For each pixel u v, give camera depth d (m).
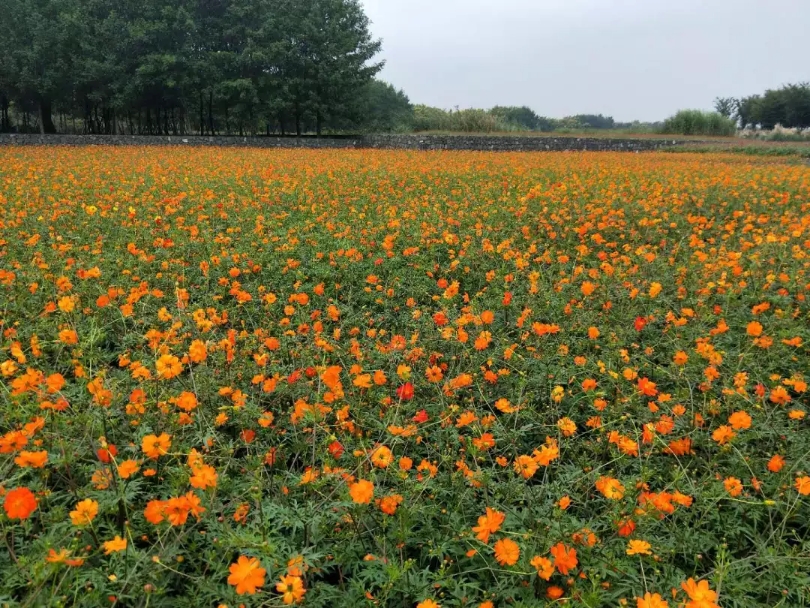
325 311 4.75
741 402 3.09
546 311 4.62
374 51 35.44
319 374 2.85
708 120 37.81
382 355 3.63
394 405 3.02
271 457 2.47
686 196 10.16
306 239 6.77
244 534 1.89
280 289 5.19
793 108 54.22
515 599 2.03
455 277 5.90
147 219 7.57
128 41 29.80
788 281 4.98
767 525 2.40
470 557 2.17
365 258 6.10
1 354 3.38
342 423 2.69
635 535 2.15
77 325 3.64
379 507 2.28
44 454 1.92
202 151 22.17
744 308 4.65
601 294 4.85
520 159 19.50
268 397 3.17
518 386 3.42
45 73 29.50
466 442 2.71
